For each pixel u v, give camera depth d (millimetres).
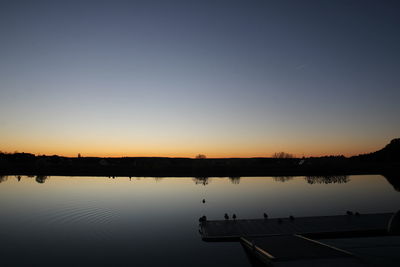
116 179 62031
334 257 13812
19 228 23156
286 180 60125
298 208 30984
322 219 22828
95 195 39812
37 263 15945
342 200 35531
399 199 36031
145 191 44062
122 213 28703
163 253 17406
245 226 21250
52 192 42125
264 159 116812
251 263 15750
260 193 41906
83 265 15648
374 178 61344
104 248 18406
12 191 42656
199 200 36406
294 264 13102
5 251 17938
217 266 15430
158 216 27469
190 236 20781
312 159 107000
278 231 19719
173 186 50594
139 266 15422
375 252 15805
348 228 20094
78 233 21688
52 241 19797
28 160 100688
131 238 20391
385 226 20531
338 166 82562
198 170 78875
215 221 22828
